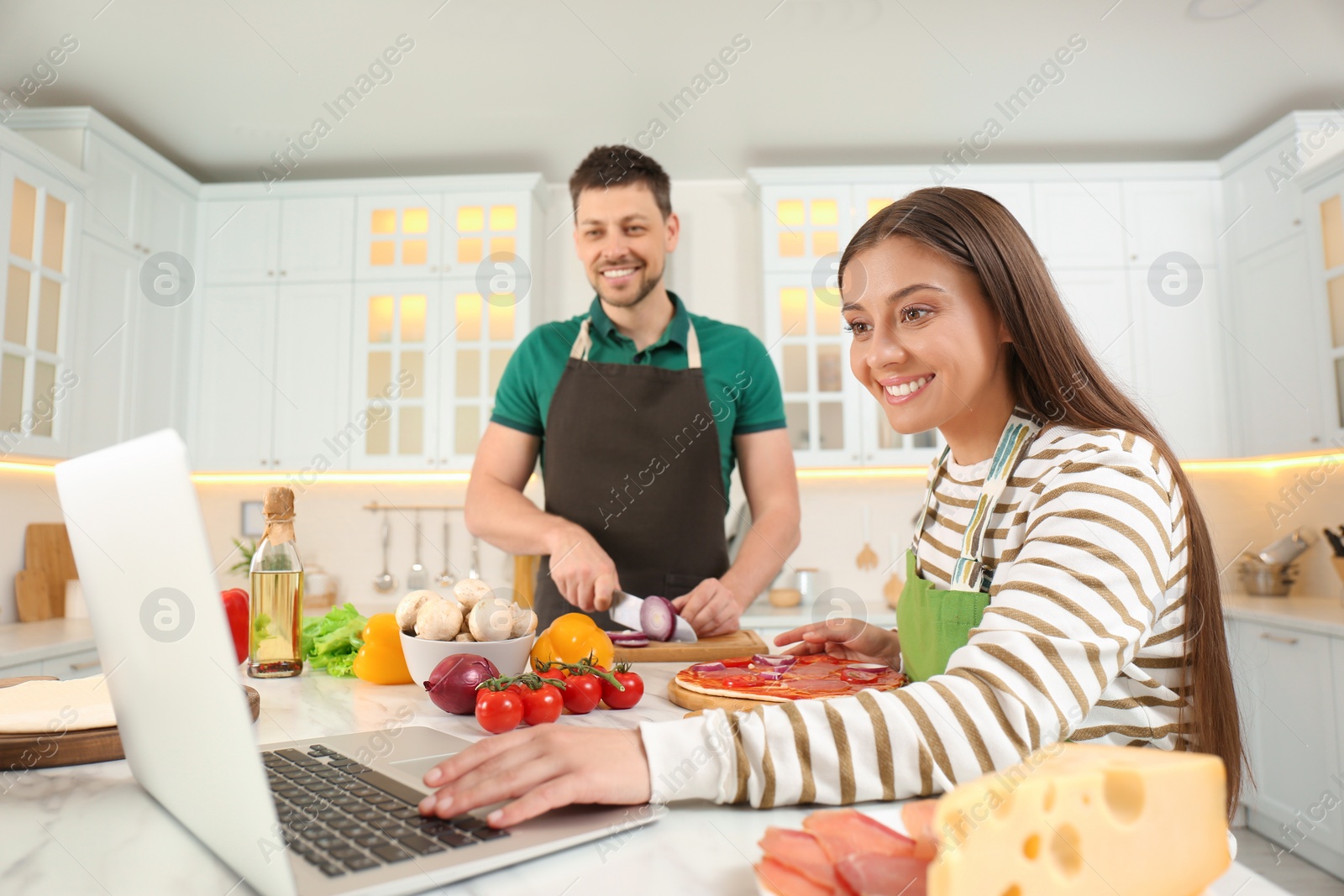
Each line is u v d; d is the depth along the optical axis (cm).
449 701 88
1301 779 250
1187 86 288
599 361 196
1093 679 59
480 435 333
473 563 355
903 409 82
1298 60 273
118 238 301
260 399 336
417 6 244
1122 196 330
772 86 289
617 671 97
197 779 48
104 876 48
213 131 316
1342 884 233
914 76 282
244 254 341
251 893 45
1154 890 45
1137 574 63
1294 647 253
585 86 286
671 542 184
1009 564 76
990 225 78
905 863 42
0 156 254
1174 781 46
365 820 54
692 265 359
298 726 83
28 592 287
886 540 353
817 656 115
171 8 244
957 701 59
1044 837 43
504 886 47
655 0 241
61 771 70
